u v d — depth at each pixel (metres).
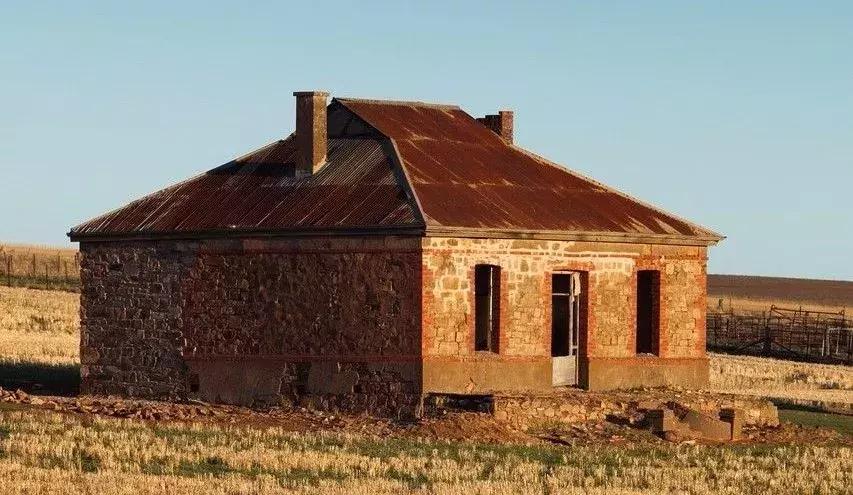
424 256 54.53
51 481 39.38
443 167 59.34
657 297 61.19
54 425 49.00
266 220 57.56
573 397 55.75
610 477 44.91
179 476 41.19
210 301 59.00
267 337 57.75
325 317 56.47
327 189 58.38
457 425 52.47
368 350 55.59
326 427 53.00
